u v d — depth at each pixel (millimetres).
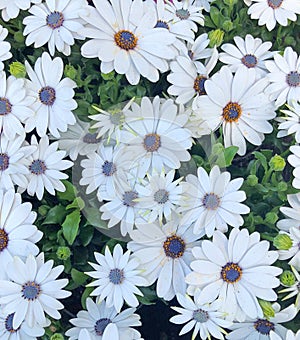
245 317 267
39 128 275
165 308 298
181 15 313
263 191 285
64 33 280
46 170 274
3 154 274
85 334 261
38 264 262
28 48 318
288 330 259
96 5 277
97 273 264
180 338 299
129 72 278
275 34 340
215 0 339
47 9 285
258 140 295
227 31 321
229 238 263
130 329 268
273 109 296
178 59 286
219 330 265
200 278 261
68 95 275
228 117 290
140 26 281
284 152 305
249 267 264
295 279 270
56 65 276
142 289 281
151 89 309
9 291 259
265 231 289
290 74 297
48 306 261
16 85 274
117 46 277
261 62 306
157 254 267
